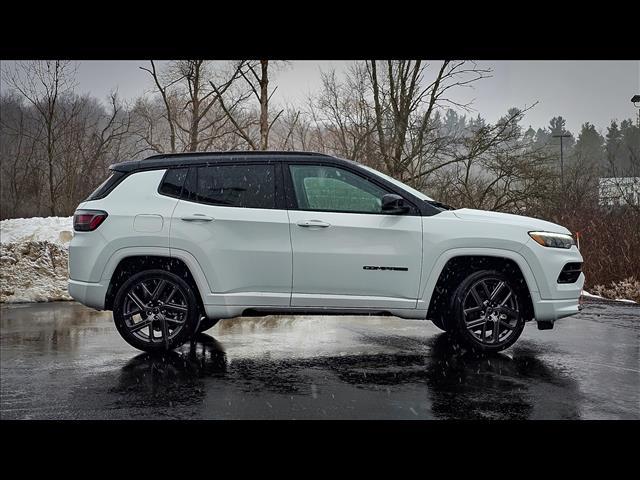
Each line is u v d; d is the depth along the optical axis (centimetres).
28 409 458
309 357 624
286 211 627
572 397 489
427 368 579
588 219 1493
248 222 620
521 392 501
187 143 2770
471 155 1941
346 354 638
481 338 632
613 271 1352
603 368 582
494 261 646
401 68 2183
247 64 2231
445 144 1997
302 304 621
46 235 1350
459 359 618
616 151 1858
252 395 490
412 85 2188
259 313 628
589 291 1317
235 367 580
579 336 751
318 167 641
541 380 538
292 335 744
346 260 618
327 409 458
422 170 2123
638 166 1658
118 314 623
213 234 620
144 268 640
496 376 551
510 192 1903
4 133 3341
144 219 623
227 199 631
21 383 526
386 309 623
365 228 621
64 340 719
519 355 639
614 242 1380
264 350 657
